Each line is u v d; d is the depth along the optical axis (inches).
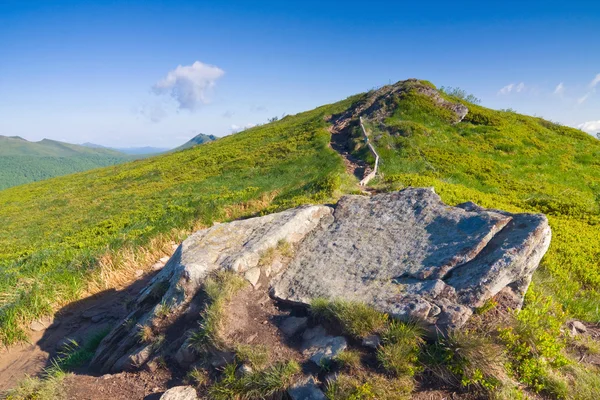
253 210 676.7
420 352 217.3
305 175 942.4
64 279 447.5
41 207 1425.9
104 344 299.7
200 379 230.7
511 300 254.2
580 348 267.9
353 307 239.1
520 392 201.3
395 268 277.0
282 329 256.5
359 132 1251.8
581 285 394.0
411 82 1633.9
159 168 1674.5
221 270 288.0
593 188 901.2
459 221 299.4
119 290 455.8
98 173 2164.1
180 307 275.1
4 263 627.8
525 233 256.1
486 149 1123.3
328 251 322.7
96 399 237.5
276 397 211.5
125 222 796.0
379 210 359.9
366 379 203.2
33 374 297.6
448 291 239.1
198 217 657.0
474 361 203.9
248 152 1519.4
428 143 1123.9
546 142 1266.0
